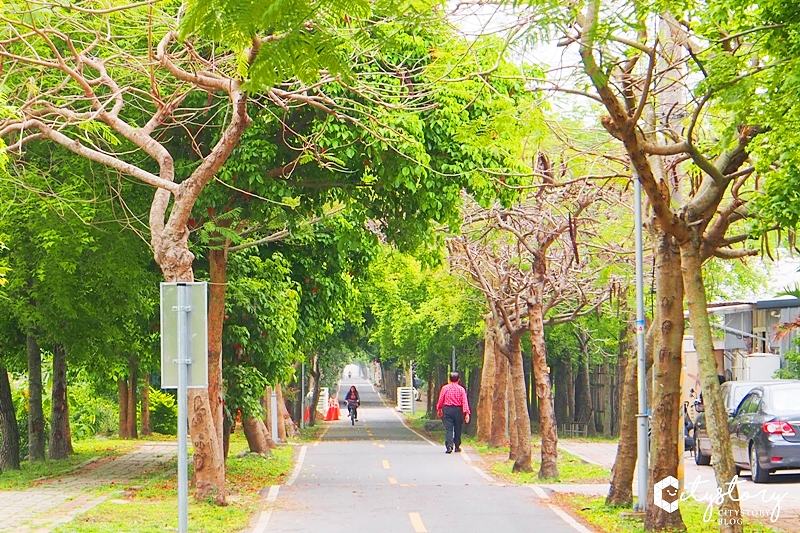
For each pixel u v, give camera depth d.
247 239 20.92
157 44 14.95
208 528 12.72
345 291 26.52
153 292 20.55
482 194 15.72
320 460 26.28
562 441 38.38
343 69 5.78
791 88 8.88
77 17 13.45
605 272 21.66
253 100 13.77
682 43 10.24
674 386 12.58
